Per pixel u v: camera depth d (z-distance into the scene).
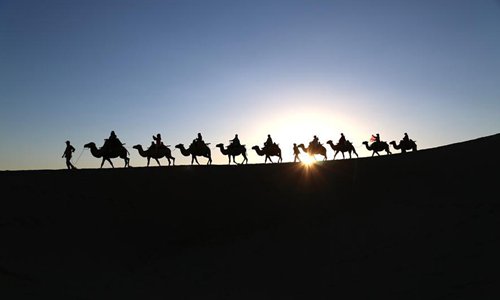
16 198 20.17
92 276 15.02
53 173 24.27
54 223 18.84
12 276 13.81
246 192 23.95
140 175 25.36
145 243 19.34
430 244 14.32
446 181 19.78
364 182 22.98
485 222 14.61
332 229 18.00
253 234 19.42
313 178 25.08
